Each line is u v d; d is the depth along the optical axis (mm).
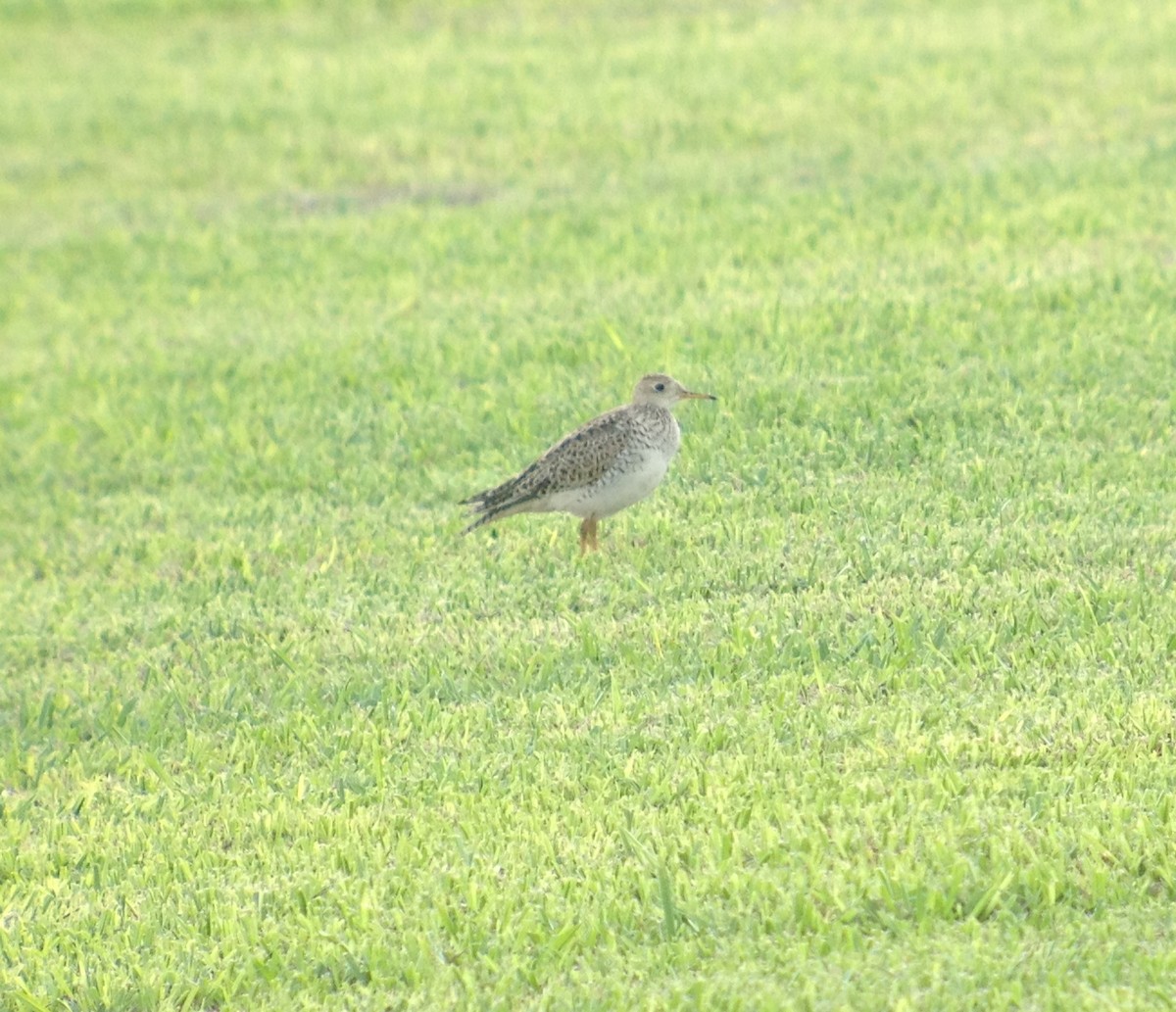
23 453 18922
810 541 13305
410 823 10125
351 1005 8539
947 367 16750
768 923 8672
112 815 10750
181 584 14570
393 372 19203
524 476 13398
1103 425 14859
